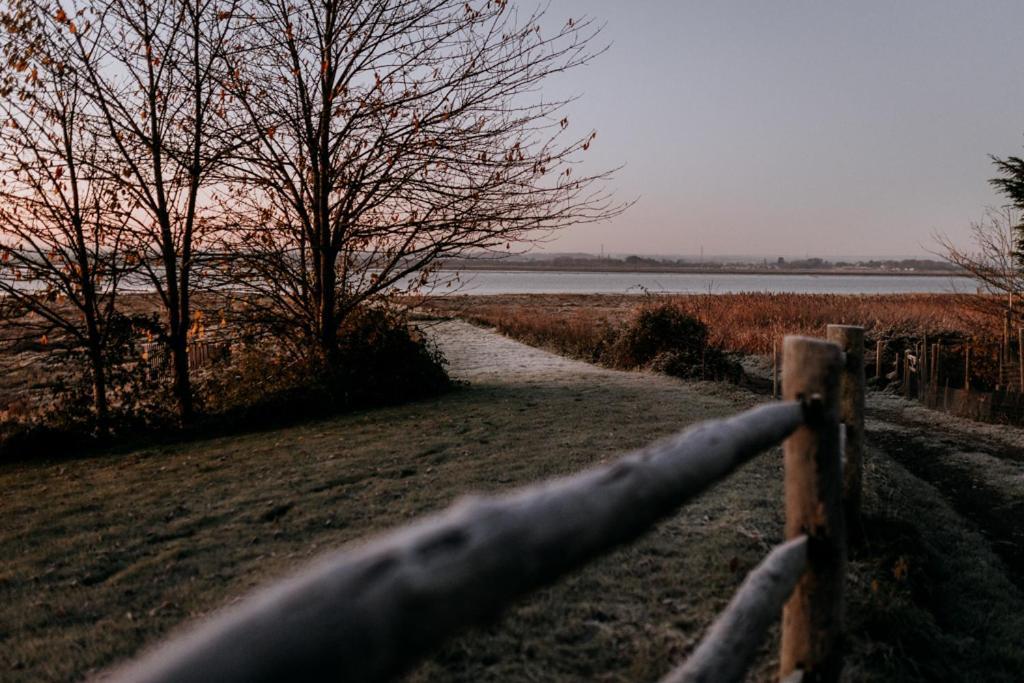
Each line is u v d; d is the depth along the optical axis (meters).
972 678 3.47
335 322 11.93
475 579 0.74
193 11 10.20
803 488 2.20
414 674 2.96
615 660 3.11
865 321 22.05
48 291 10.48
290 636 0.54
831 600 2.19
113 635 3.60
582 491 1.02
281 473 6.95
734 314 24.38
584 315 29.61
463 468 6.61
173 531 5.34
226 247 11.20
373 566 0.65
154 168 10.48
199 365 15.62
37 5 9.59
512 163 11.06
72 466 8.72
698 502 5.25
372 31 10.95
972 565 4.96
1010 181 14.38
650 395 11.06
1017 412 10.27
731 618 1.69
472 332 25.92
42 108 9.98
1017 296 14.39
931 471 8.01
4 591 4.34
